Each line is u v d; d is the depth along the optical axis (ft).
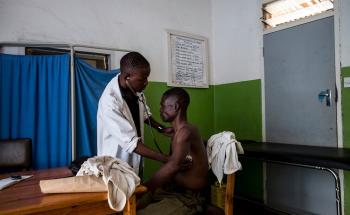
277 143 9.56
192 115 11.15
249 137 10.71
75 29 8.36
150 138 9.70
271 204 9.89
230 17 11.32
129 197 3.65
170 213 4.46
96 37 8.76
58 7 8.06
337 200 6.94
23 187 4.31
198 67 11.30
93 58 9.00
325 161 6.39
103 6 8.93
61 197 3.53
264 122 10.20
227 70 11.48
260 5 10.19
